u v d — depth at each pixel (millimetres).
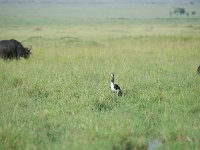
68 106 49000
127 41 148125
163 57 97188
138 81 63156
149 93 54375
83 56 97750
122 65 81875
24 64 84438
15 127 39938
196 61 89688
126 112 47125
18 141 36656
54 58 93438
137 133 39156
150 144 37594
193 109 47625
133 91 56250
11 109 48375
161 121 43250
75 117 44344
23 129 39938
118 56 99375
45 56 97562
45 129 41438
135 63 85562
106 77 67875
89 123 41312
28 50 96875
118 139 36562
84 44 132375
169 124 41594
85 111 47031
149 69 76625
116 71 74250
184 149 35000
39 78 64812
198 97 52781
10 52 92438
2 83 63031
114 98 52531
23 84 61250
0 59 91125
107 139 36438
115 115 44906
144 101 51438
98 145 34500
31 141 36906
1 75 69375
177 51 107938
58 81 61406
